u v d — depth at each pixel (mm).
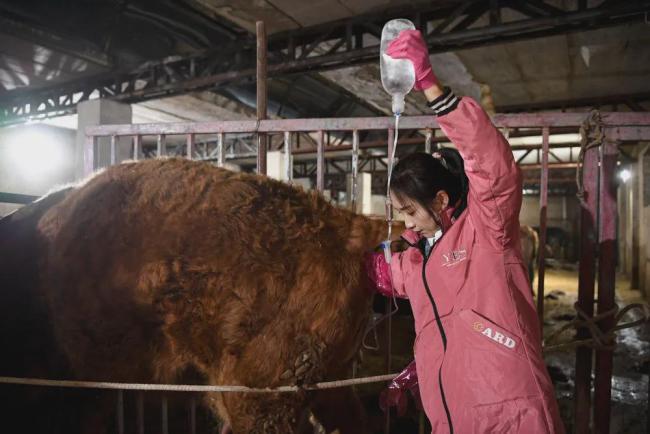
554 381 4391
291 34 6129
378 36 5719
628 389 4234
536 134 7043
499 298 1216
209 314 1697
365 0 5277
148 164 1962
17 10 5938
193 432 2143
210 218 1744
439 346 1295
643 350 5516
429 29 5828
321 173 2482
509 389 1160
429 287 1331
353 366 2135
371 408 3404
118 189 1881
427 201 1298
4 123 10016
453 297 1284
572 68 6387
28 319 1840
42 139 13516
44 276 1835
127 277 1749
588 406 2148
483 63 6344
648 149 9023
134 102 7953
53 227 1896
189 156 2727
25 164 13164
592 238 2113
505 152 1123
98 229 1816
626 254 12969
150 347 1826
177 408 3051
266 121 2566
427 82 1170
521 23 4602
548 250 19172
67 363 1888
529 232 6820
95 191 1910
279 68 6219
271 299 1657
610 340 2057
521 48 5820
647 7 4094
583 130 2072
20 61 7617
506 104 8156
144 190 1850
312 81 8883
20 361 1844
